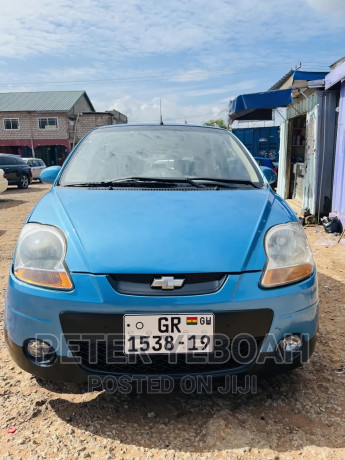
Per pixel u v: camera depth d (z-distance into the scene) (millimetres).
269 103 7086
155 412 2062
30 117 33312
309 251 2078
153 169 2727
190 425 1964
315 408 2080
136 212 2125
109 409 2086
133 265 1796
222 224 2043
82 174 2711
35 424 1976
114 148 2918
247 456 1765
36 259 1907
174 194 2369
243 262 1849
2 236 6574
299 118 9742
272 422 1978
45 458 1760
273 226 2072
